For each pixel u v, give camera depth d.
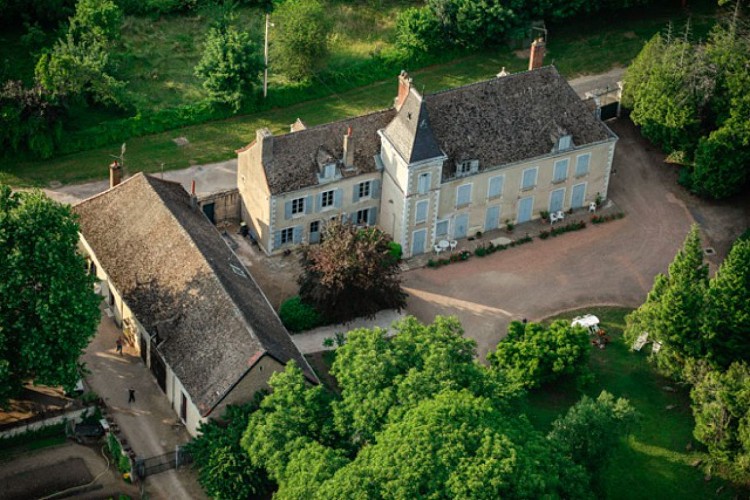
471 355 98.69
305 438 93.25
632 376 112.31
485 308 118.25
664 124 132.25
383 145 120.12
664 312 107.50
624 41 154.75
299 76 142.12
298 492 88.38
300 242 122.25
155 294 106.50
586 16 156.75
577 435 96.00
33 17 143.62
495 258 124.44
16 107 127.12
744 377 102.19
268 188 116.94
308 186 118.44
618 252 126.56
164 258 108.38
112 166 117.69
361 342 97.81
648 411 108.94
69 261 98.62
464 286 120.69
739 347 108.06
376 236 113.56
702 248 127.69
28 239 96.69
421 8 149.88
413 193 118.88
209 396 98.25
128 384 106.62
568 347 107.81
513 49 151.50
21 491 96.38
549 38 153.88
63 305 96.62
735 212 132.50
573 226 128.88
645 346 114.81
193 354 101.38
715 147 128.75
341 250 111.44
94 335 101.81
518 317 117.56
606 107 142.25
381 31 152.38
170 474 99.12
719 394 101.06
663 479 103.00
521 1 149.25
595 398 109.25
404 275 121.38
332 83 143.62
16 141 127.94
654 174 136.88
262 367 98.44
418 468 86.19
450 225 124.44
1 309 95.81
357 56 147.50
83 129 132.50
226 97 136.75
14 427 99.56
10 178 126.62
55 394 104.00
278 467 92.38
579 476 91.25
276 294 117.06
